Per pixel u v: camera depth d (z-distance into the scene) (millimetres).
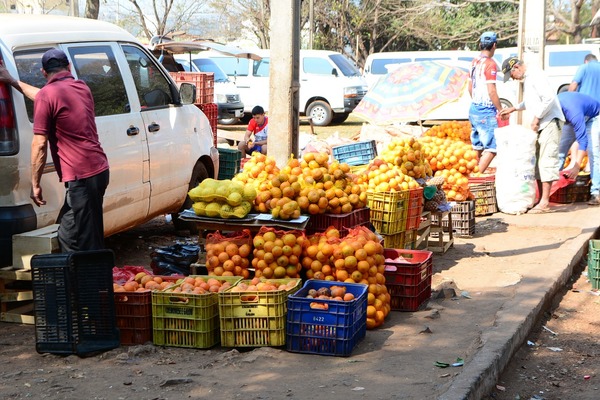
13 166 6078
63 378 5023
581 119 11500
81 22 7461
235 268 6355
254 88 25547
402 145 8656
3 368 5227
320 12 47438
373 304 6133
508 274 7914
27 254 6066
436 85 12531
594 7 39938
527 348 6121
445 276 7875
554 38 47969
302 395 4699
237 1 44719
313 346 5508
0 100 6027
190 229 9586
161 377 5039
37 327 5496
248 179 7133
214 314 5734
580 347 6172
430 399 4617
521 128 11234
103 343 5609
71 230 6070
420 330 6129
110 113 7375
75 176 5996
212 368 5227
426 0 43875
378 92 12812
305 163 7031
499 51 25750
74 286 5434
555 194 12258
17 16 6992
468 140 12742
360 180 7926
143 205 7969
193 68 25031
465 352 5566
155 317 5672
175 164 8570
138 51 8227
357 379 4992
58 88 5906
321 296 5684
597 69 12906
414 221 8156
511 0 40312
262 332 5629
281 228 6555
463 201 9797
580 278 8406
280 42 8016
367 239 6375
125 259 8297
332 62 26109
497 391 5203
